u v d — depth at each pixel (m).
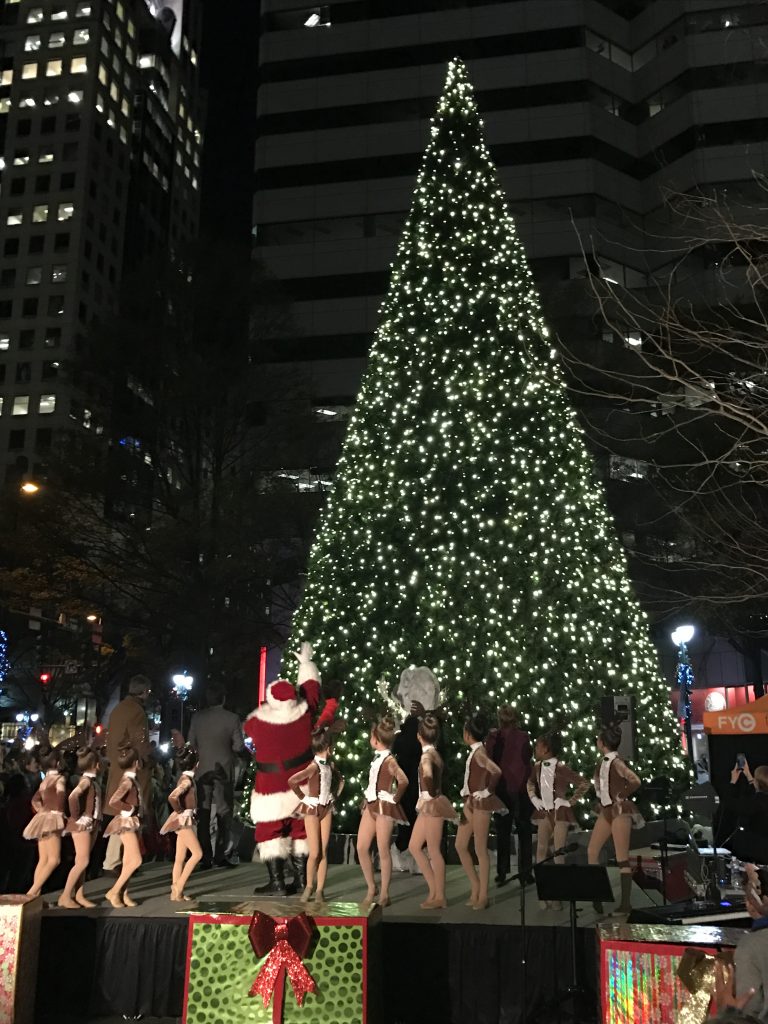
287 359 44.66
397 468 12.41
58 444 24.58
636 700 11.83
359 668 11.59
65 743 10.06
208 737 10.58
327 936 6.17
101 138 84.69
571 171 45.56
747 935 4.49
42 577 24.84
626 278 44.47
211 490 24.78
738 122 44.50
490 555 11.86
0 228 80.38
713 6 46.44
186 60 109.69
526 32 47.78
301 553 24.56
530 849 9.09
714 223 10.72
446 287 13.15
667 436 23.23
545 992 6.81
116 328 24.33
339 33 49.19
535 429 12.54
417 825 7.92
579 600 11.81
